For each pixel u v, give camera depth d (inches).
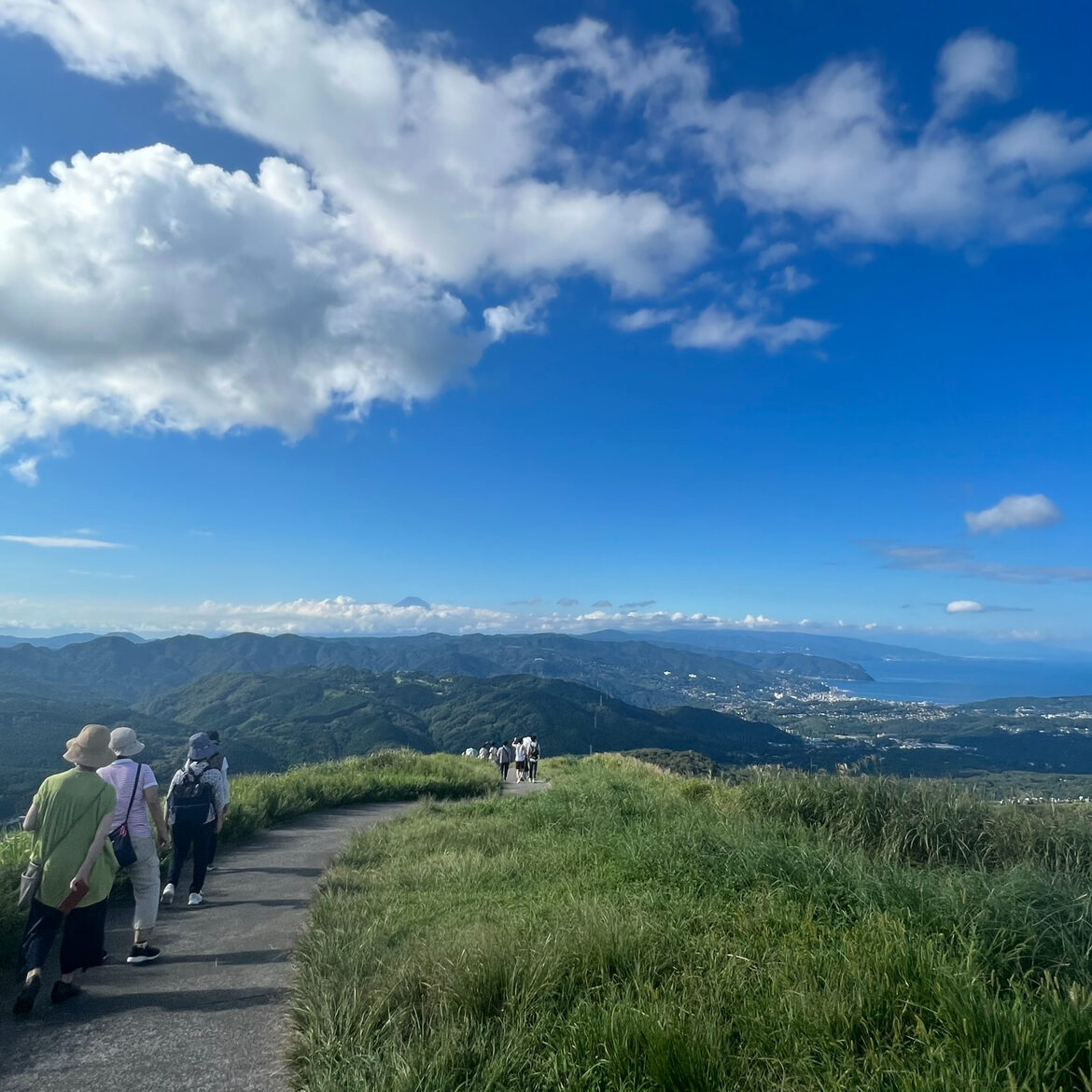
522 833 382.3
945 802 346.0
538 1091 128.1
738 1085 124.4
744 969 168.7
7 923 210.2
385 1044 142.2
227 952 230.1
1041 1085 112.4
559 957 170.9
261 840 432.1
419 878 286.7
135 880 221.8
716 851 274.4
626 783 605.9
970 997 136.7
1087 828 317.1
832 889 221.8
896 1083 118.0
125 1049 161.8
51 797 189.3
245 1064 155.2
